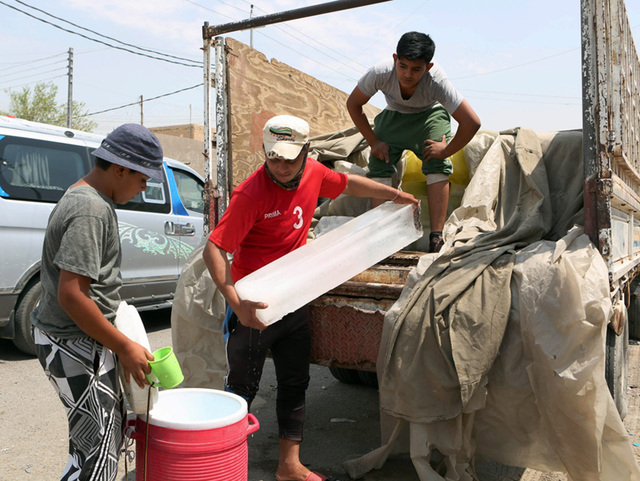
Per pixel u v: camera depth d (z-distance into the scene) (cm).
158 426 187
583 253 242
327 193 270
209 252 222
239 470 194
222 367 299
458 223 337
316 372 480
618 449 222
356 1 331
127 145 178
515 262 253
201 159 2606
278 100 419
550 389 220
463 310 237
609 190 252
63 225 169
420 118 344
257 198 230
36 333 184
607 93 252
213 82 367
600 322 217
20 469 289
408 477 277
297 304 219
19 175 486
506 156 357
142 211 591
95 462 181
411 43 298
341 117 516
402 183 380
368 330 277
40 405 386
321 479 262
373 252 244
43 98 3095
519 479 276
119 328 185
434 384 235
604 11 250
